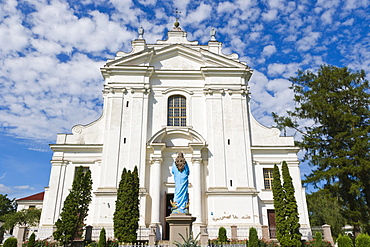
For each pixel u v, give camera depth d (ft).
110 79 91.86
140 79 91.81
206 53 95.45
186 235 48.91
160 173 82.43
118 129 86.12
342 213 90.07
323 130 100.37
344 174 89.30
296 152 88.43
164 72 93.61
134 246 57.16
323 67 106.52
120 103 88.84
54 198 80.74
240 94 92.27
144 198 79.41
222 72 93.76
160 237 76.18
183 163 54.54
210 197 81.25
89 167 84.53
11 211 178.50
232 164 85.40
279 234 65.21
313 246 67.56
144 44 97.86
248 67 94.89
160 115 90.53
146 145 85.15
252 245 61.77
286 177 68.69
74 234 65.05
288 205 66.08
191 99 92.68
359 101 97.09
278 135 90.99
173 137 87.76
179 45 96.48
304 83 110.93
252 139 90.58
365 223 86.99
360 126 94.27
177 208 52.13
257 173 86.63
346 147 93.66
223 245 61.16
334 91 101.96
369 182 86.48
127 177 67.67
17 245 66.23
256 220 79.77
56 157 84.43
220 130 88.17
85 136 87.61
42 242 65.87
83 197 68.13
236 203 80.79
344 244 63.21
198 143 83.97
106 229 75.77
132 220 63.98
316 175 91.56
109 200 78.74
